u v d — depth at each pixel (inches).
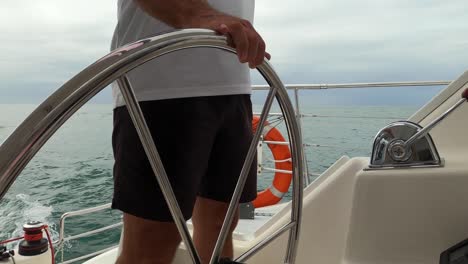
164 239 31.7
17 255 59.2
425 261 42.6
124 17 34.1
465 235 42.1
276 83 28.9
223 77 34.9
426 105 58.3
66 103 15.8
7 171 14.4
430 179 43.3
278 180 127.0
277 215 59.1
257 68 26.4
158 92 32.4
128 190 31.0
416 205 43.7
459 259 37.7
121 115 31.3
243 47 22.5
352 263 44.4
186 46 21.0
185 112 33.0
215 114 35.3
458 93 56.7
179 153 32.7
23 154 14.7
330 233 52.1
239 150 38.3
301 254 52.3
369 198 45.1
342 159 57.1
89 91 16.8
